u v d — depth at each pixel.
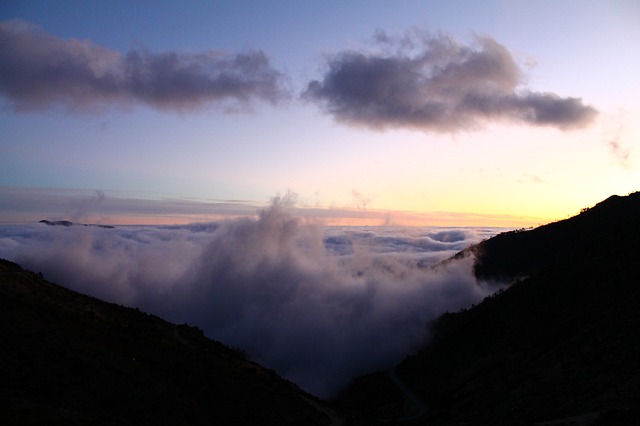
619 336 65.06
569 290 101.00
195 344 78.62
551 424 46.81
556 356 74.06
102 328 60.12
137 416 40.41
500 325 111.50
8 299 54.75
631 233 108.44
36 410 32.81
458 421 71.44
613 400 48.28
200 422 45.25
